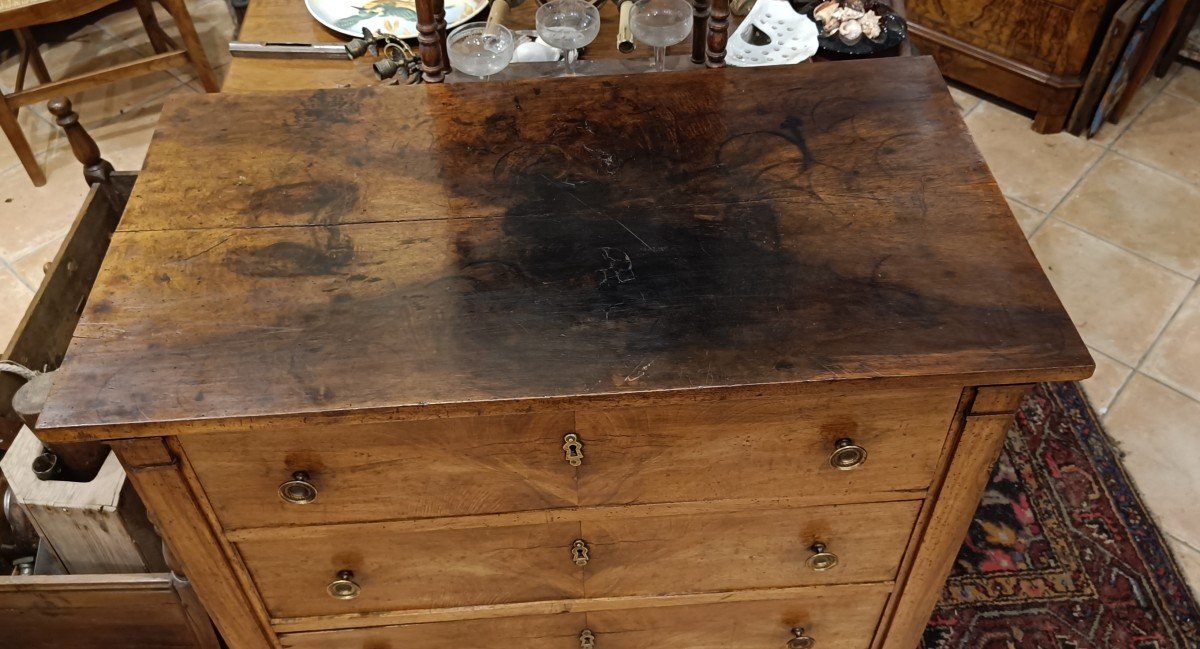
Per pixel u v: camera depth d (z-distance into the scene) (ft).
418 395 3.35
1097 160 8.64
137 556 5.06
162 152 4.20
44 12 7.57
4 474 5.06
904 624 4.93
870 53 5.25
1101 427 6.72
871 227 3.88
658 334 3.53
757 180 4.09
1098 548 6.08
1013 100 8.88
